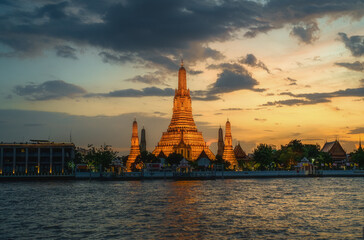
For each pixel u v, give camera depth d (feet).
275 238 184.44
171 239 183.62
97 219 232.73
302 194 369.09
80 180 619.67
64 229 205.05
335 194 368.07
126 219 231.91
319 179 636.48
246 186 473.67
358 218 231.71
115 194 372.79
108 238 185.78
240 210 264.72
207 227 207.82
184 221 224.53
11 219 234.99
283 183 532.32
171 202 308.19
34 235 192.13
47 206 290.15
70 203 306.55
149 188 443.73
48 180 613.93
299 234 191.52
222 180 618.85
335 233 193.16
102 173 617.62
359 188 437.99
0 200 328.49
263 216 239.91
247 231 198.29
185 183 538.47
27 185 509.76
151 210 266.16
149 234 192.85
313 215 242.78
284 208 273.75
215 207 279.28
